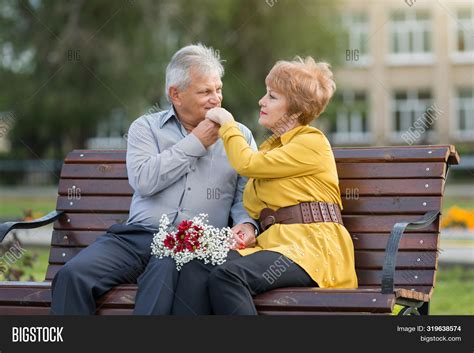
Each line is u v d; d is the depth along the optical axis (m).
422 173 5.92
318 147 5.44
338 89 29.33
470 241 12.55
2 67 26.80
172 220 5.61
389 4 43.75
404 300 5.21
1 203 21.53
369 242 5.91
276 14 25.50
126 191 6.44
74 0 25.42
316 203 5.41
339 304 4.80
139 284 5.05
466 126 44.84
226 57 24.78
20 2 26.67
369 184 5.99
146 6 24.91
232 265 4.92
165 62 24.50
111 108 26.66
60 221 6.49
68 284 5.09
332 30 25.59
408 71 44.84
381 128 44.72
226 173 5.73
